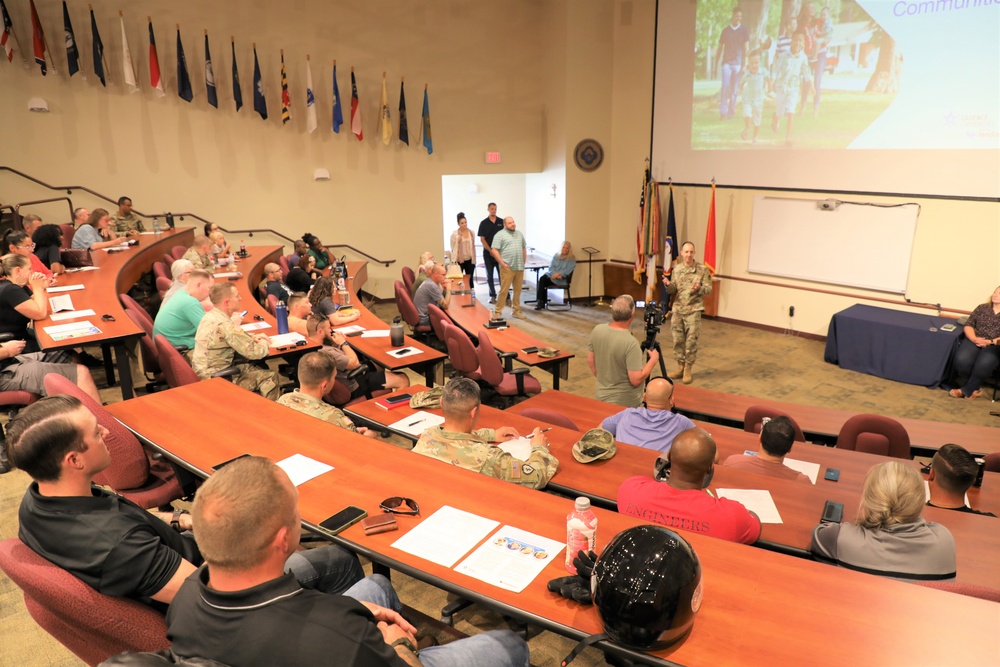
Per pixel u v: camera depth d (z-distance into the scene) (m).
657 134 9.97
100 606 1.75
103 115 8.89
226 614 1.35
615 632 1.55
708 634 1.61
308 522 2.20
